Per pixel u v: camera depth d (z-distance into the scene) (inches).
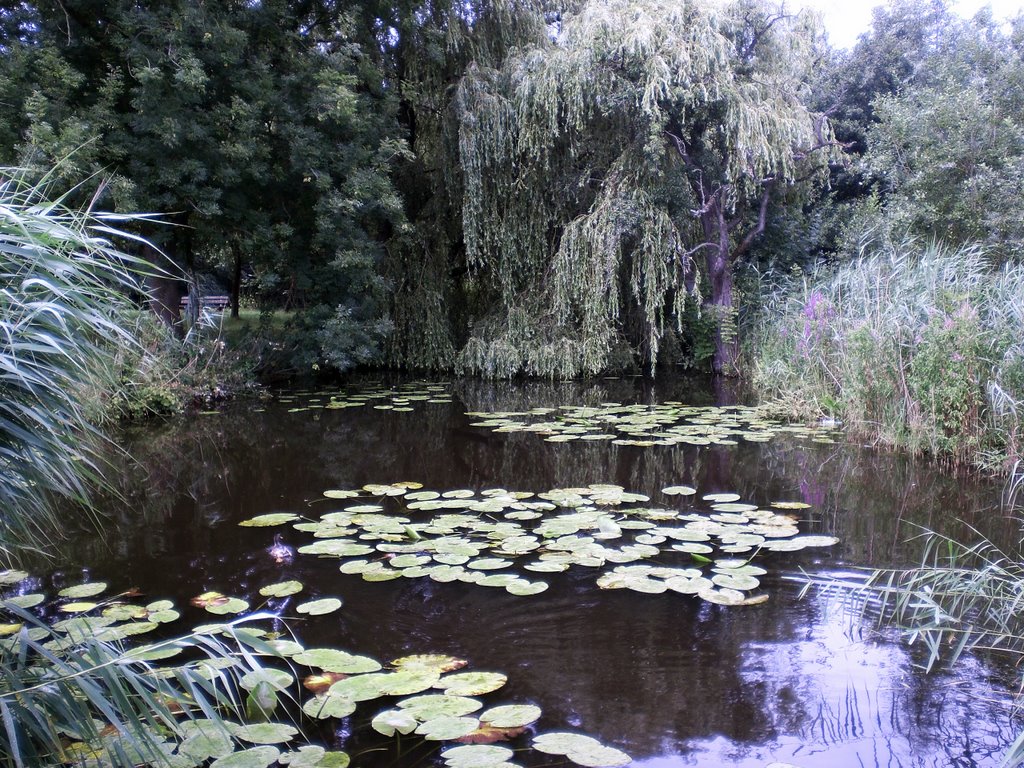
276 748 71.9
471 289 466.6
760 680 88.4
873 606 110.0
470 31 421.7
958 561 128.0
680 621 105.0
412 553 131.6
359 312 404.2
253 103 335.9
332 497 173.9
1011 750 57.4
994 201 307.7
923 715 80.5
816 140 400.2
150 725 62.2
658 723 79.1
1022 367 195.5
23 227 66.2
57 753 63.4
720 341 433.4
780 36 395.2
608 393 364.8
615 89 372.8
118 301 79.5
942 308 220.1
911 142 339.6
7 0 322.7
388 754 73.0
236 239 377.4
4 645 69.3
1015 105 325.1
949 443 209.0
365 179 362.6
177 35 309.7
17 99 291.9
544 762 71.2
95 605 110.0
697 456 219.1
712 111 369.1
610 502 167.3
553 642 98.5
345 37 383.6
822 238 472.1
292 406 324.5
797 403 290.4
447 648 96.8
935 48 531.5
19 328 66.9
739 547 133.5
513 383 406.6
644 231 373.1
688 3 368.8
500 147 385.7
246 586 118.6
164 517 158.9
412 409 314.3
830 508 163.2
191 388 320.2
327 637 100.0
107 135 313.9
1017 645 97.5
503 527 146.8
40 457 72.9
